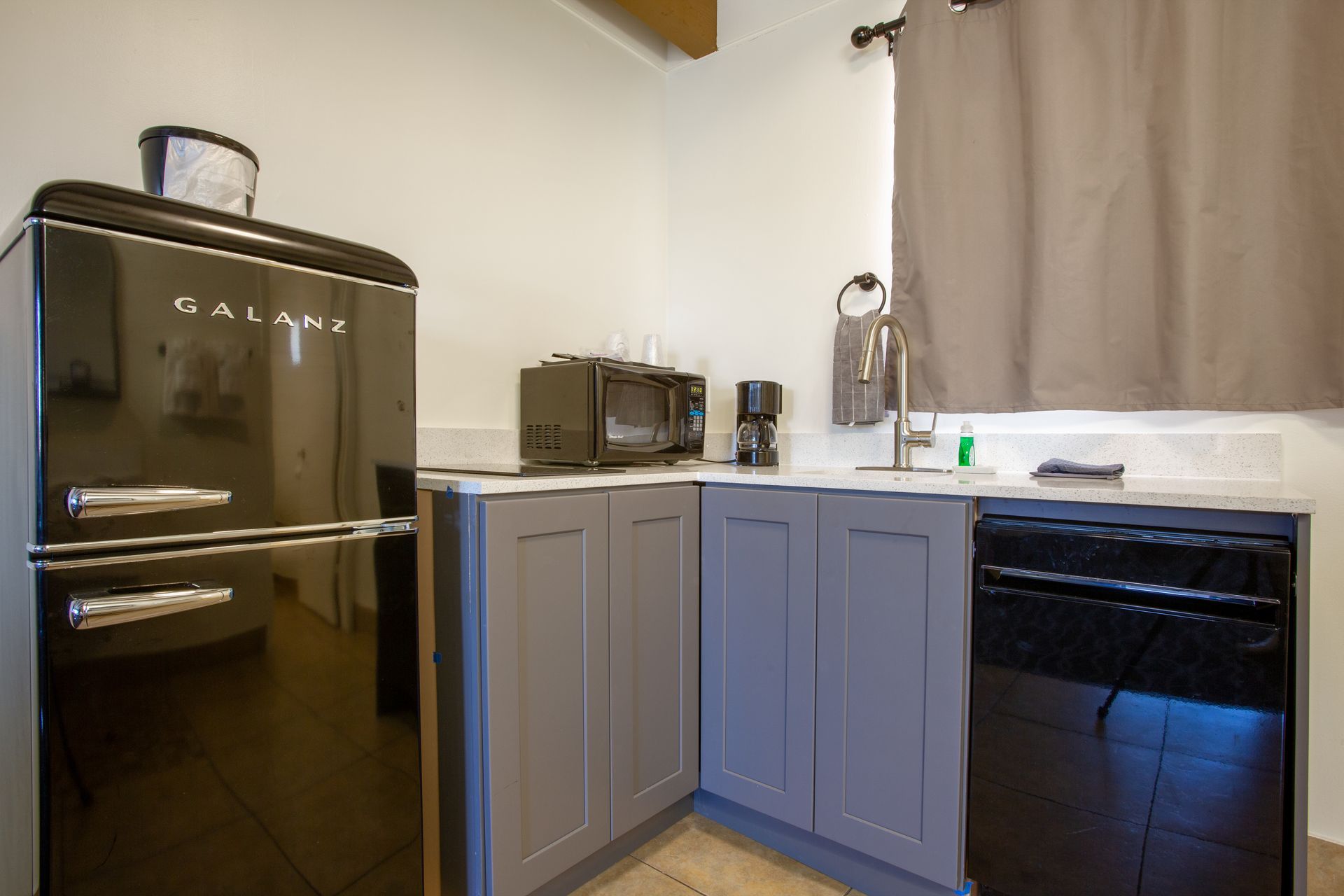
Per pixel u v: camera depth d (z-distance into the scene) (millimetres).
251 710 938
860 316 2053
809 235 2238
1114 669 1109
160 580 852
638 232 2465
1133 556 1095
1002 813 1203
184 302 872
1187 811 1049
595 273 2287
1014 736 1193
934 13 1857
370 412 1066
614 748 1411
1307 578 998
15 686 841
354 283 1046
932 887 1326
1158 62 1541
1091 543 1128
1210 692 1036
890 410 2006
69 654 788
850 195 2148
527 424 1942
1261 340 1445
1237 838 1015
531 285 2066
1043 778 1166
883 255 2080
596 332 2287
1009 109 1763
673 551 1558
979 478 1498
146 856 847
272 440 953
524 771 1236
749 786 1536
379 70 1700
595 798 1373
